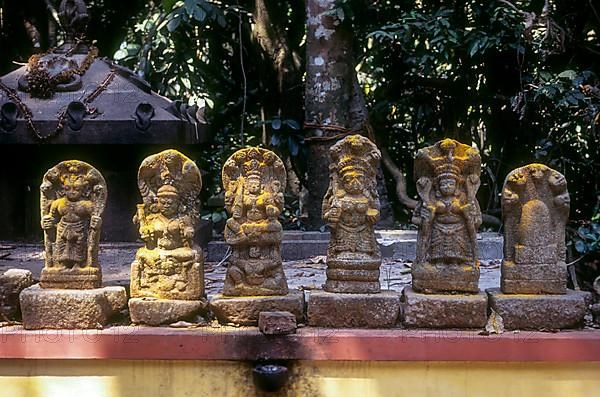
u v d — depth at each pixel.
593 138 8.06
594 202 8.44
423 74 8.77
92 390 4.59
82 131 6.78
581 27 8.32
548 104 8.18
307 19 8.13
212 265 6.71
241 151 4.89
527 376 4.52
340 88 8.06
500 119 8.86
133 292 4.77
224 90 9.98
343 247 4.76
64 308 4.61
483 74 8.73
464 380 4.53
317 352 4.50
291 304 4.71
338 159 4.83
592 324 4.73
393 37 7.97
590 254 8.22
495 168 8.99
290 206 9.48
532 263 4.68
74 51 7.41
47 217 4.76
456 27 8.44
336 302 4.65
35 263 6.20
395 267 6.52
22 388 4.59
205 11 8.43
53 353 4.52
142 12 10.14
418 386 4.54
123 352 4.52
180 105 7.15
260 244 4.79
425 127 9.39
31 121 6.78
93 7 10.04
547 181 4.72
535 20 7.62
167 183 4.78
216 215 8.84
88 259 4.76
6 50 9.96
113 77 7.13
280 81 9.48
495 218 8.58
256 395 4.56
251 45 9.78
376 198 4.82
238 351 4.51
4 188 7.20
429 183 4.80
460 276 4.69
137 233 6.95
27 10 9.85
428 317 4.61
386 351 4.48
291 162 9.25
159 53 9.30
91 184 4.80
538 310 4.60
